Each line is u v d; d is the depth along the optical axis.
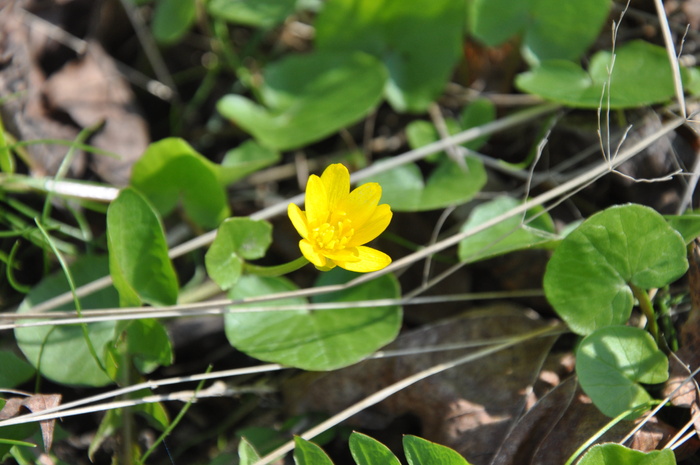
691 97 0.65
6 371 0.62
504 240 0.63
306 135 0.67
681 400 0.60
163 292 0.62
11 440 0.59
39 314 0.61
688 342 0.61
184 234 0.66
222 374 0.61
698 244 0.61
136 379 0.62
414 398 0.62
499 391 0.62
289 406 0.63
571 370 0.62
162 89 0.70
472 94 0.70
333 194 0.61
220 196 0.65
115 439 0.61
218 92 0.71
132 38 0.71
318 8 0.71
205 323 0.64
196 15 0.70
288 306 0.62
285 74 0.69
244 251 0.62
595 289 0.61
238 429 0.63
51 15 0.69
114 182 0.67
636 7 0.68
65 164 0.65
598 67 0.65
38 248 0.65
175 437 0.63
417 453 0.59
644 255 0.60
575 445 0.60
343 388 0.63
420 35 0.68
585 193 0.65
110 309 0.61
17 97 0.67
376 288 0.63
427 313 0.65
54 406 0.60
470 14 0.68
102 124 0.68
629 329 0.60
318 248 0.60
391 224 0.66
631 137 0.65
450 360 0.63
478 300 0.65
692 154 0.65
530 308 0.64
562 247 0.61
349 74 0.68
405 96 0.68
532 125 0.68
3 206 0.65
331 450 0.62
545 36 0.67
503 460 0.61
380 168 0.66
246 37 0.72
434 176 0.66
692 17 0.67
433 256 0.66
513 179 0.67
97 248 0.66
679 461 0.60
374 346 0.62
